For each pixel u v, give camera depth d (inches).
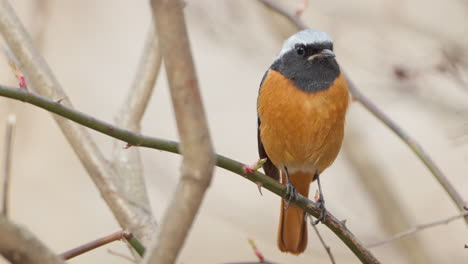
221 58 605.6
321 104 342.6
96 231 532.7
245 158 569.0
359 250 262.5
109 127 214.4
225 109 596.4
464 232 502.9
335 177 546.6
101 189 282.0
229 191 549.6
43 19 476.4
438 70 405.1
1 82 514.9
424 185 529.7
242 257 506.3
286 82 346.9
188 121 151.4
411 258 452.4
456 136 385.7
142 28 621.6
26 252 140.3
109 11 617.3
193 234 519.8
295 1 498.6
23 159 538.0
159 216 487.5
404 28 464.8
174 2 145.1
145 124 578.9
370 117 557.9
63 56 590.6
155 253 154.6
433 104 422.0
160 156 504.4
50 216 531.8
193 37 571.8
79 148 287.1
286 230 364.2
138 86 321.1
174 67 148.7
